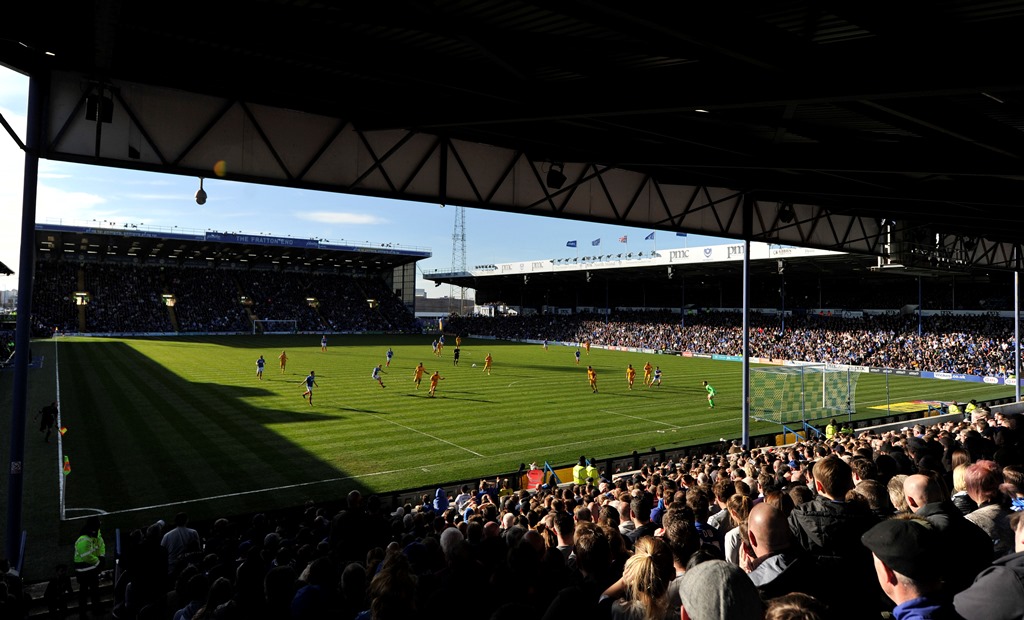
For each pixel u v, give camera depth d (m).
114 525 15.45
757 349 68.31
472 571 4.81
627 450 23.80
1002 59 5.32
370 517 8.66
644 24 5.43
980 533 3.08
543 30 7.36
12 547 10.73
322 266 106.31
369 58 7.94
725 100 6.95
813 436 23.53
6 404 29.55
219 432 24.72
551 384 41.62
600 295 102.12
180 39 8.63
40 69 10.36
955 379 50.41
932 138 9.16
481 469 20.75
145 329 80.50
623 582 3.60
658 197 18.52
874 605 3.75
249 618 5.45
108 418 26.86
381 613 3.67
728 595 2.41
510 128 11.38
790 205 21.41
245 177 12.16
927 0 5.34
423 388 38.31
